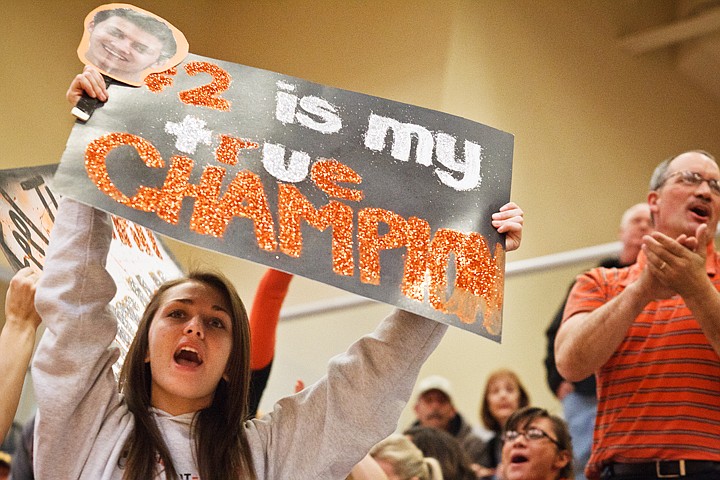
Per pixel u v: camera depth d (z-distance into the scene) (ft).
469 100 20.79
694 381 10.23
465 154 8.14
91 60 7.57
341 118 8.01
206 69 7.89
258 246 7.14
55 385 7.13
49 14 20.52
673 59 25.71
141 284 9.52
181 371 7.56
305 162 7.64
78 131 7.17
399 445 12.87
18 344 8.76
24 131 19.69
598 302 11.15
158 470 7.18
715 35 24.58
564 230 22.03
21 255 8.93
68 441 7.21
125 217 6.93
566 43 23.30
